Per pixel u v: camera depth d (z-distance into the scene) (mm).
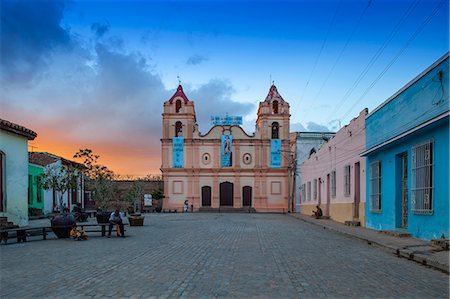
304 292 6859
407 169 15492
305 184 40219
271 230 20094
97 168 28266
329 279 7879
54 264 9555
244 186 52625
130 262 9797
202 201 52375
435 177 12617
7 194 19156
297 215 36688
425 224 13375
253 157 52844
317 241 14820
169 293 6742
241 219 31656
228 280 7734
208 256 10797
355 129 21781
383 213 17547
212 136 53156
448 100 11586
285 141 52656
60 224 15797
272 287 7195
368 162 19688
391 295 6695
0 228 16859
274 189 52312
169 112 52875
